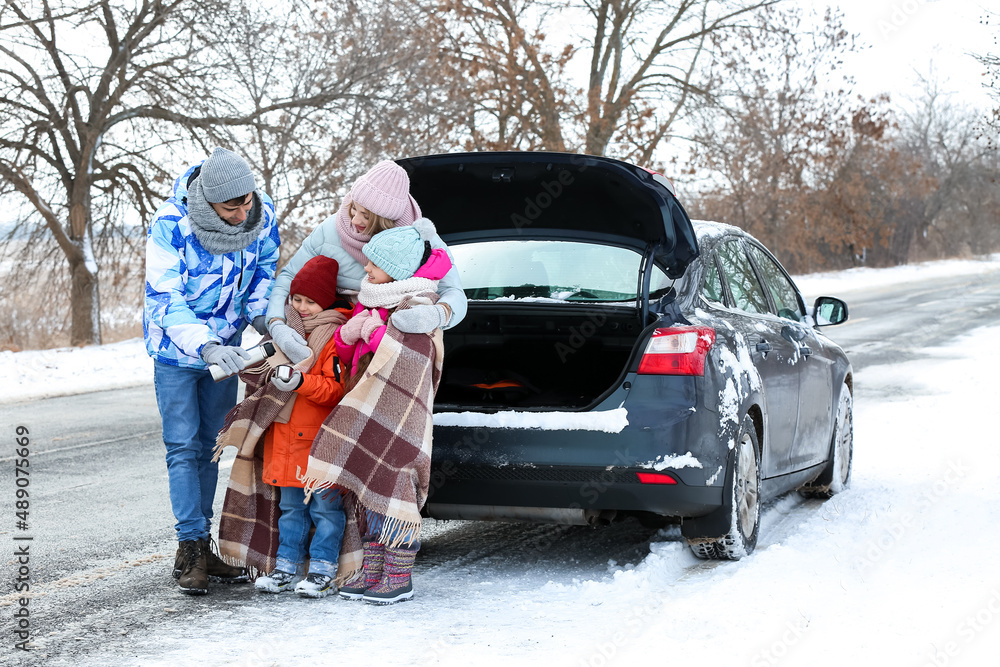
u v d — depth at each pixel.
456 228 5.23
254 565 4.27
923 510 5.41
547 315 4.87
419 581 4.42
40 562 4.77
